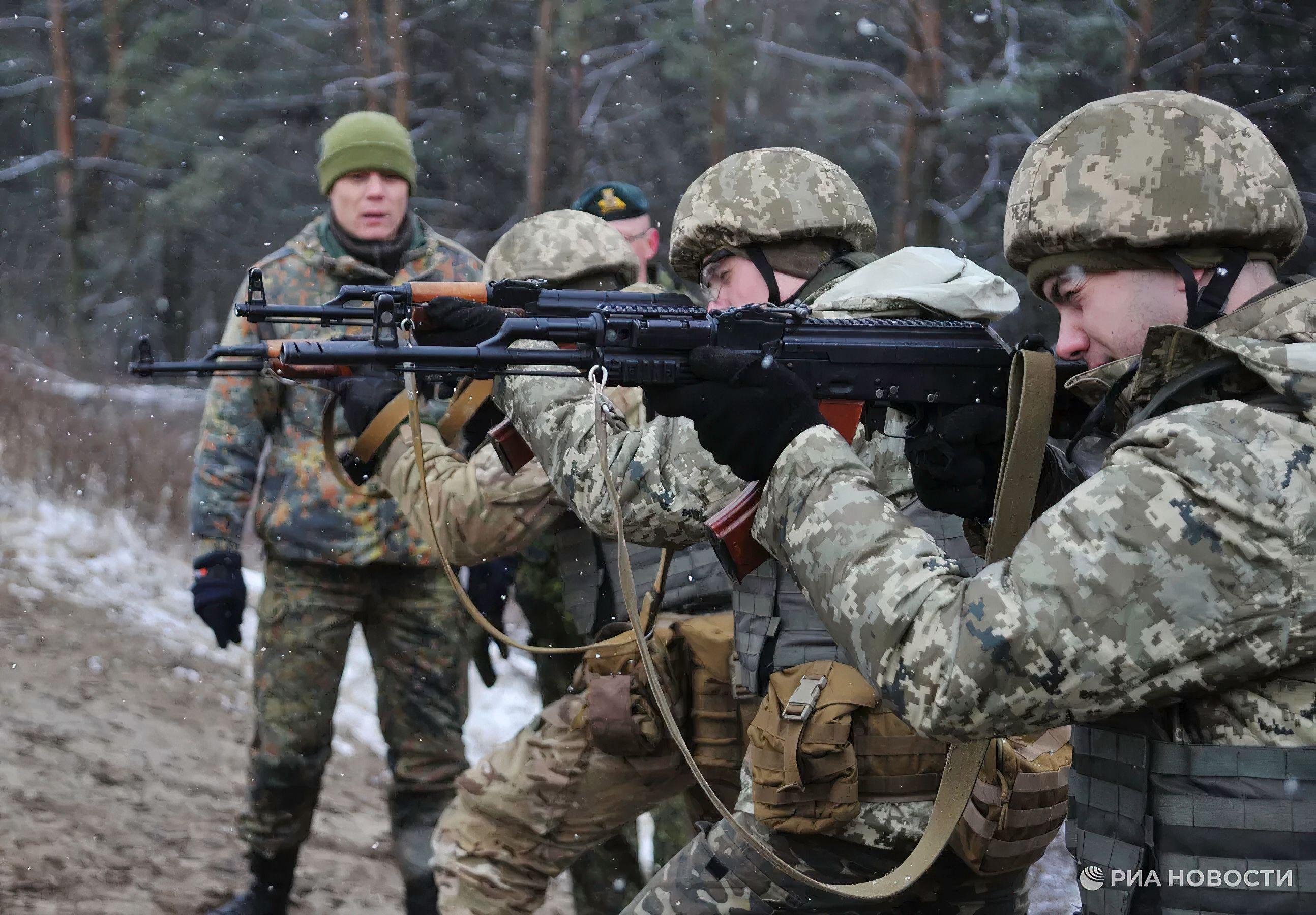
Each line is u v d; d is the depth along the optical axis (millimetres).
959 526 2156
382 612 3879
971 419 1857
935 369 1904
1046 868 4602
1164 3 14922
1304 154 14297
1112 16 14812
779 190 2621
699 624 2773
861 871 2129
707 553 2838
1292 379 1476
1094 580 1458
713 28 17969
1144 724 1592
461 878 2928
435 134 20078
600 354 1755
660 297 2611
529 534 3002
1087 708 1481
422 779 3859
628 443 2404
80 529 8133
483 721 6445
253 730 3865
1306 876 1497
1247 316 1583
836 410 1888
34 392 10273
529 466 2994
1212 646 1452
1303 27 14547
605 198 4344
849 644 1592
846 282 2346
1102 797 1644
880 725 2107
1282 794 1501
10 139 23750
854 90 18906
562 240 3188
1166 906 1558
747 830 2197
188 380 17094
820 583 1616
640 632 1815
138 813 4285
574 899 3758
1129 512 1464
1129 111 1688
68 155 21531
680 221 2730
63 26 21781
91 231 21859
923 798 2107
